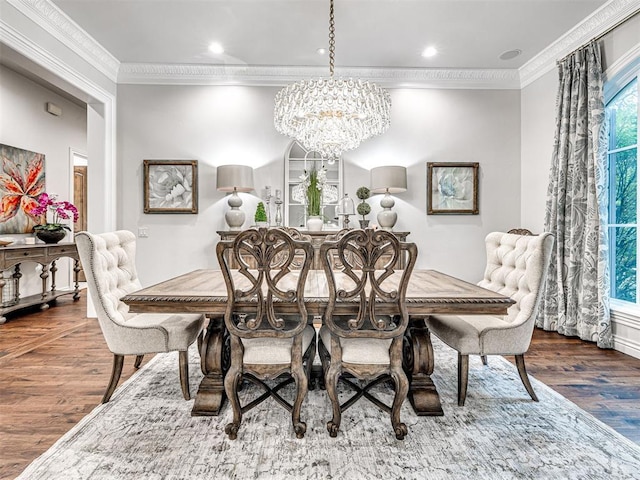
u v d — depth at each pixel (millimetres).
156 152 4090
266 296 1760
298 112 2754
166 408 1964
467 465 1495
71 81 3324
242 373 1723
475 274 4199
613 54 2945
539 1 2898
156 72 4035
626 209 3057
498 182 4207
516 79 4180
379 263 3771
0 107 4043
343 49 3666
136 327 1957
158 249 4086
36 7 2867
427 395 1944
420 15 3080
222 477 1421
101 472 1445
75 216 4672
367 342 1795
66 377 2359
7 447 1606
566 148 3238
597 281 2969
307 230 3836
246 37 3441
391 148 4180
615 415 1898
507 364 2607
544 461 1521
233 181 3809
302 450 1595
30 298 4188
